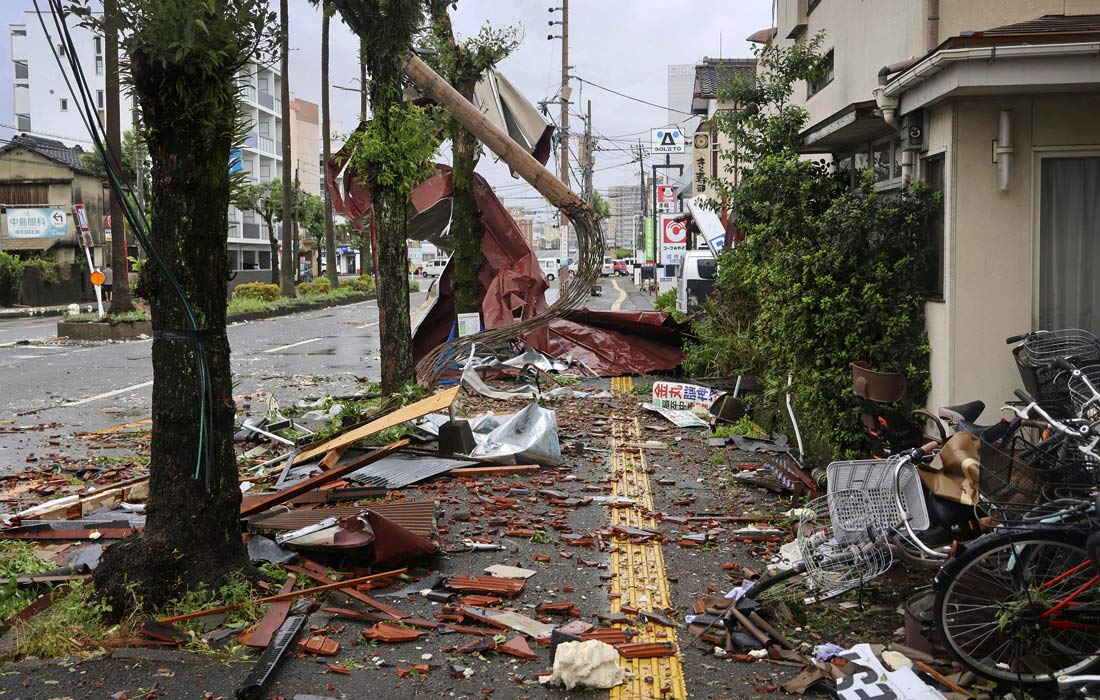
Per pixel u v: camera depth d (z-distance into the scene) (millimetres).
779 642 4754
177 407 5219
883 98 8383
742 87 13586
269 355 21109
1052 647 4328
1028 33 6840
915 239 8039
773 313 9477
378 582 5684
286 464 9070
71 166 49062
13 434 11516
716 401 11047
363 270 70125
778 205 10344
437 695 4289
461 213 17375
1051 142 7320
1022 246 7410
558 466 9156
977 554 4219
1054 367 6188
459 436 9398
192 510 5270
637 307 37719
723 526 7020
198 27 4902
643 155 57969
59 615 4934
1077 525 4199
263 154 74188
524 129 16906
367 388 15188
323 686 4371
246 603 5094
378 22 11383
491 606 5363
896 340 8047
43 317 38500
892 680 4082
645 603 5426
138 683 4391
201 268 5215
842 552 4828
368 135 11695
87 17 5109
